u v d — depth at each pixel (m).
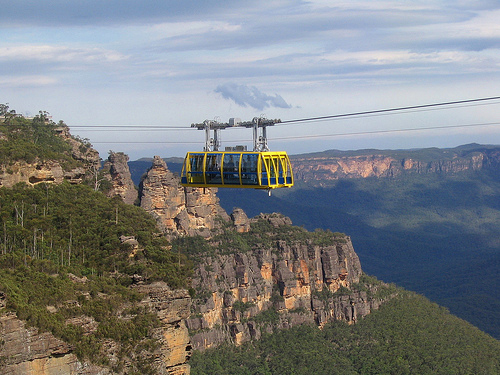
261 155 124.06
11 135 168.75
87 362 104.69
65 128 196.12
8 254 121.06
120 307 116.06
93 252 132.00
